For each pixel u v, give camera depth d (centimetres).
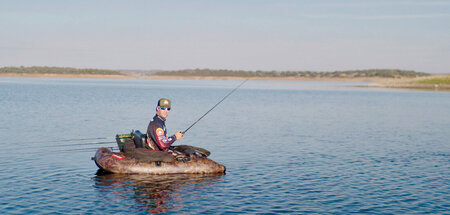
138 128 2303
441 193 1052
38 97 5166
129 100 4906
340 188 1088
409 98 6384
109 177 1151
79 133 2053
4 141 1759
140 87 10956
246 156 1504
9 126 2261
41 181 1113
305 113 3525
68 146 1653
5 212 876
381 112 3703
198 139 1920
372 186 1112
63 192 1017
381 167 1345
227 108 3997
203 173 1200
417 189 1087
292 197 1005
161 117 1211
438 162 1432
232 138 1961
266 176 1201
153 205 931
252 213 891
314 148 1702
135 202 950
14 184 1082
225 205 939
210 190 1048
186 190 1043
